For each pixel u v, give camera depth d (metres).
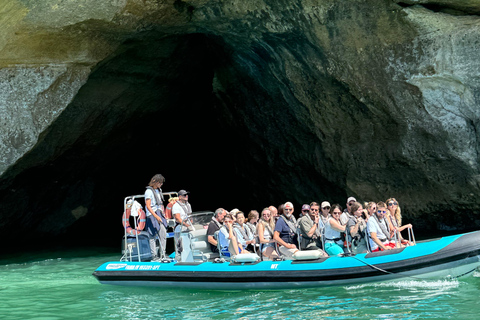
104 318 6.95
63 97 12.17
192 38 14.30
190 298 7.84
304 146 14.30
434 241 7.68
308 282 7.71
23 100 11.93
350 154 13.34
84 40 11.79
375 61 11.68
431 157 12.23
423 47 11.16
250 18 11.98
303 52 12.38
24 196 14.81
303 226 8.33
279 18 11.78
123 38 12.20
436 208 12.95
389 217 8.39
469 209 12.64
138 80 14.41
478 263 7.52
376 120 12.55
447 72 11.06
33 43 11.54
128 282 8.81
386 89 11.86
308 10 11.38
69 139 14.23
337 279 7.63
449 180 12.34
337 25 11.48
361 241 8.20
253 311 6.92
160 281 8.48
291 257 8.27
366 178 13.40
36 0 11.07
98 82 13.61
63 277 10.04
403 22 11.05
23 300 8.10
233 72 14.62
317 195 14.71
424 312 6.50
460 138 11.66
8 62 11.70
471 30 10.74
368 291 7.50
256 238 8.77
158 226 8.94
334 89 12.59
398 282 7.69
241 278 7.89
